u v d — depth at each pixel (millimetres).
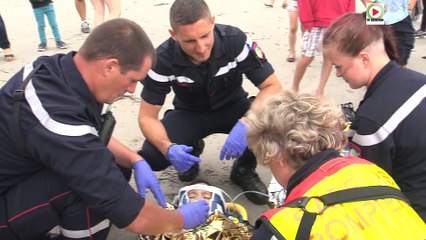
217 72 2371
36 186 1725
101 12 3570
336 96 3838
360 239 1083
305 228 1104
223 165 2967
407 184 1681
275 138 1272
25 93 1557
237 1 7223
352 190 1152
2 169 1683
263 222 1179
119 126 3439
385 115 1566
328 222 1107
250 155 2572
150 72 2336
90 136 1560
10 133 1580
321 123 1251
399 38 3717
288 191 1271
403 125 1558
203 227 2029
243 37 2389
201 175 2859
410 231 1119
